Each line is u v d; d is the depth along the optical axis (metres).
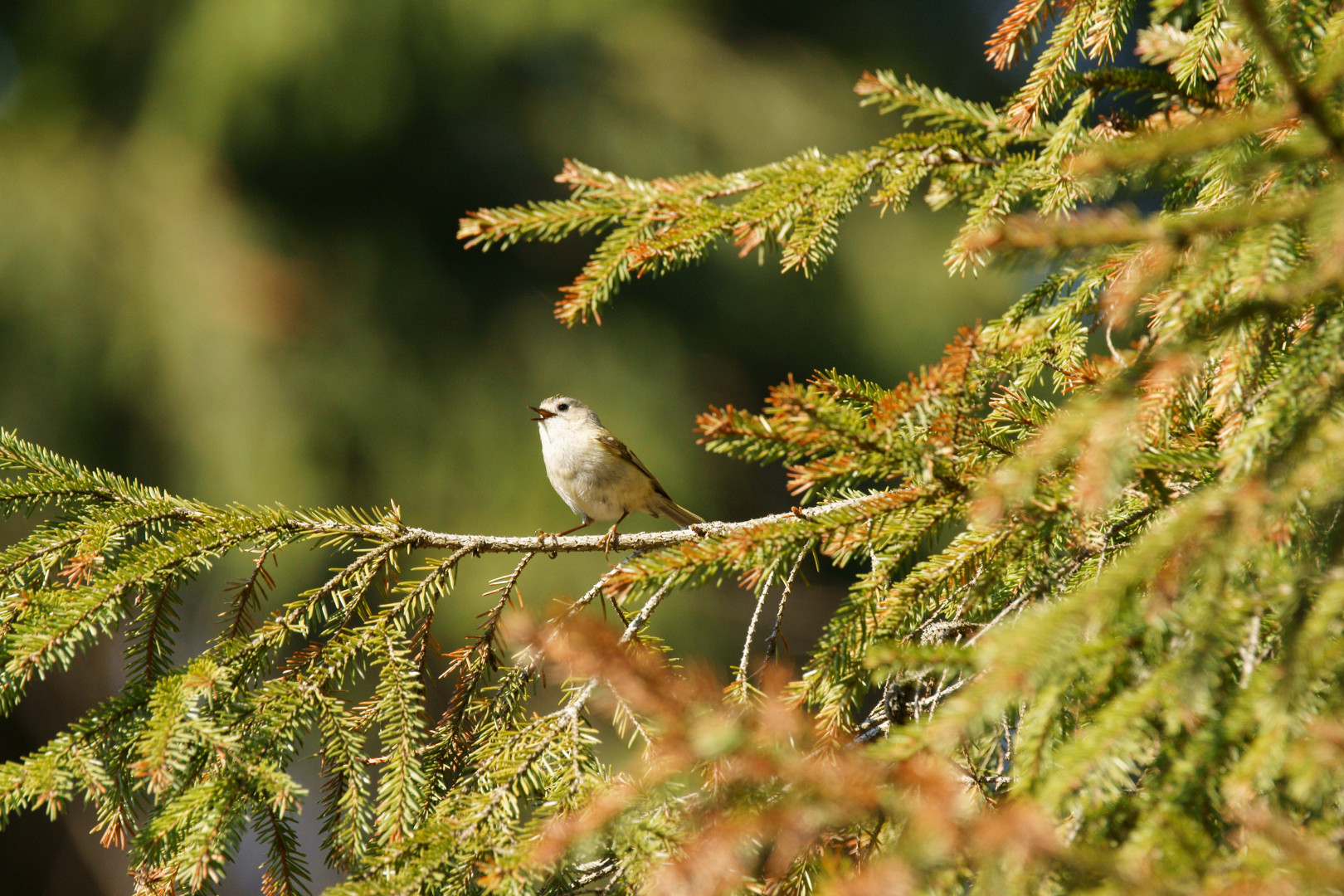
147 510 5.64
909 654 3.36
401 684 5.14
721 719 3.05
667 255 4.98
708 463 18.55
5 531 14.20
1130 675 3.33
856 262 18.84
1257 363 3.56
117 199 17.08
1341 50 3.44
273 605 15.39
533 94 19.34
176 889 4.53
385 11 17.52
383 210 18.94
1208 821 3.04
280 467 16.09
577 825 3.27
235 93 17.19
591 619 3.09
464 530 16.81
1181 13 4.84
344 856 4.69
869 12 21.50
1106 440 3.25
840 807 2.77
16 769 4.62
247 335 16.70
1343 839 2.79
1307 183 3.38
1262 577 3.35
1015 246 3.18
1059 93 4.98
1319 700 3.04
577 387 18.27
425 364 18.06
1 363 15.71
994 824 2.59
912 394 3.80
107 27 18.36
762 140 19.34
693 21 20.45
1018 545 4.02
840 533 4.01
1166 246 3.32
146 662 5.39
